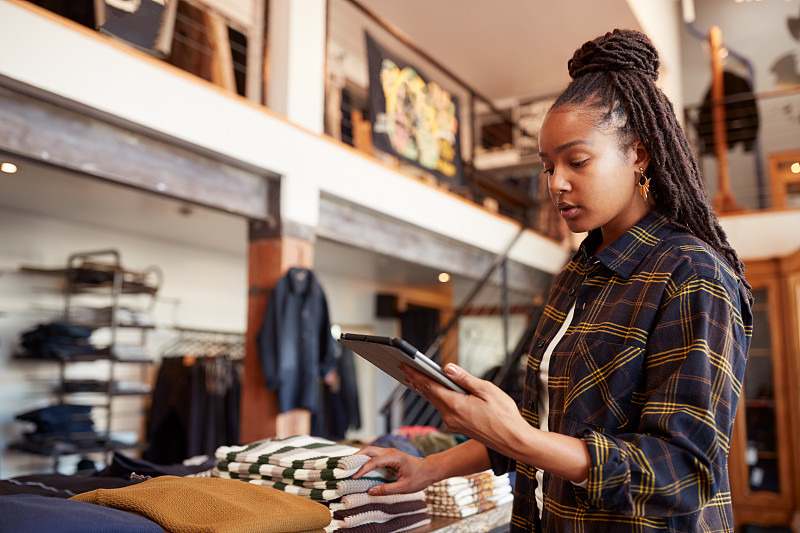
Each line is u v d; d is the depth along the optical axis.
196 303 6.67
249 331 4.32
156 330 6.25
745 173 8.84
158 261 6.32
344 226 4.99
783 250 7.03
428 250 6.04
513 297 9.33
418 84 5.89
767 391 7.02
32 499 0.93
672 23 9.23
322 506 1.15
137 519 0.94
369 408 8.81
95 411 5.68
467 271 6.66
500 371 5.79
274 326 4.16
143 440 6.01
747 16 9.23
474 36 8.12
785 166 8.70
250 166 4.12
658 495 0.82
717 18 9.36
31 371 5.23
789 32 8.98
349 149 4.89
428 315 9.45
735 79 9.16
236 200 4.12
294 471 1.35
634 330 0.95
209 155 3.91
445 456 1.34
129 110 3.33
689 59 9.41
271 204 4.34
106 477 1.87
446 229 6.02
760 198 8.70
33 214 5.32
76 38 3.11
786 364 6.91
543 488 1.06
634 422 0.93
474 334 10.02
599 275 1.06
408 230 5.77
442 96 6.21
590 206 1.01
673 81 8.84
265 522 0.99
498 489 1.82
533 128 9.31
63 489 1.77
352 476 1.32
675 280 0.94
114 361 5.25
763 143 8.83
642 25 7.70
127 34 3.47
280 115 4.29
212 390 5.94
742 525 6.83
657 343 0.92
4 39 2.83
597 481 0.82
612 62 1.03
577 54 1.09
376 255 7.00
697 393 0.85
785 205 8.60
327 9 4.99
